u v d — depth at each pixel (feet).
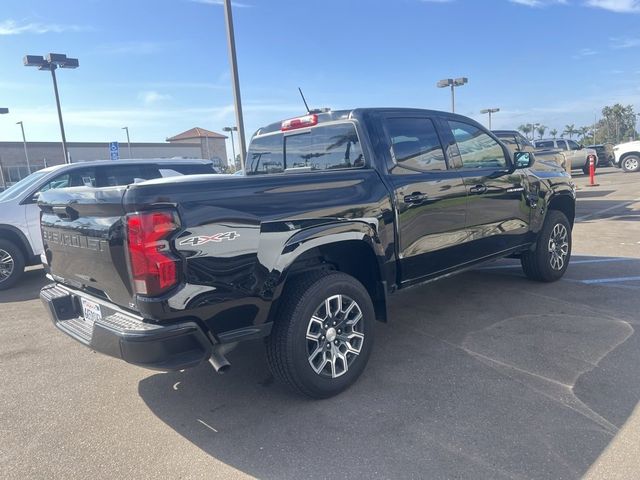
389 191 12.28
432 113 14.32
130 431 10.23
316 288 10.55
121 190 8.63
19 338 16.42
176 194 8.75
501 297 17.57
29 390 12.35
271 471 8.64
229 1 31.58
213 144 230.07
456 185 14.12
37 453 9.55
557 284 18.85
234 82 32.58
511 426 9.53
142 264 8.52
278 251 9.98
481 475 8.16
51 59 61.87
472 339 13.96
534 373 11.66
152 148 179.11
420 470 8.38
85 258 10.11
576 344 13.16
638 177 70.03
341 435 9.59
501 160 16.35
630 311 15.48
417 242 13.07
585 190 56.34
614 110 293.43
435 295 18.28
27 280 25.76
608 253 24.00
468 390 11.04
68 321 11.21
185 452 9.37
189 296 8.86
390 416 10.16
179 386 12.17
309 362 10.53
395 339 14.29
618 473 8.05
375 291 12.48
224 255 9.24
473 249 15.10
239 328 9.76
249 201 9.66
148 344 8.61
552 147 84.28
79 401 11.67
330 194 11.02
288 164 15.28
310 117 13.96
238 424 10.25
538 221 17.70
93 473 8.86
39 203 11.74
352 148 12.91
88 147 162.71
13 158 147.84
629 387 10.78
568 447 8.78
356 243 11.71
